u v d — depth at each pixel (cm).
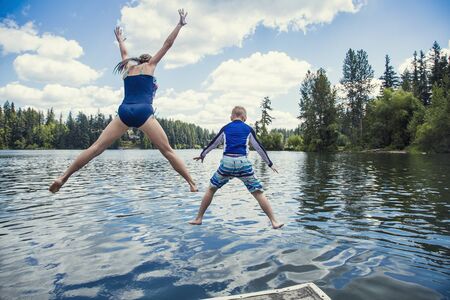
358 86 6072
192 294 303
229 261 385
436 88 4366
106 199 827
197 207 713
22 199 834
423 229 525
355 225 550
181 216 624
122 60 373
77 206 733
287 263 378
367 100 5984
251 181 443
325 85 5534
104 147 353
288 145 7000
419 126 4097
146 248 434
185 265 373
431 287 316
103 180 1294
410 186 1027
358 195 864
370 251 420
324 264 376
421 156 3105
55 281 334
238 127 455
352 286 319
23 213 662
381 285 320
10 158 3694
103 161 2923
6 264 381
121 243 457
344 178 1288
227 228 532
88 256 406
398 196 842
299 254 407
